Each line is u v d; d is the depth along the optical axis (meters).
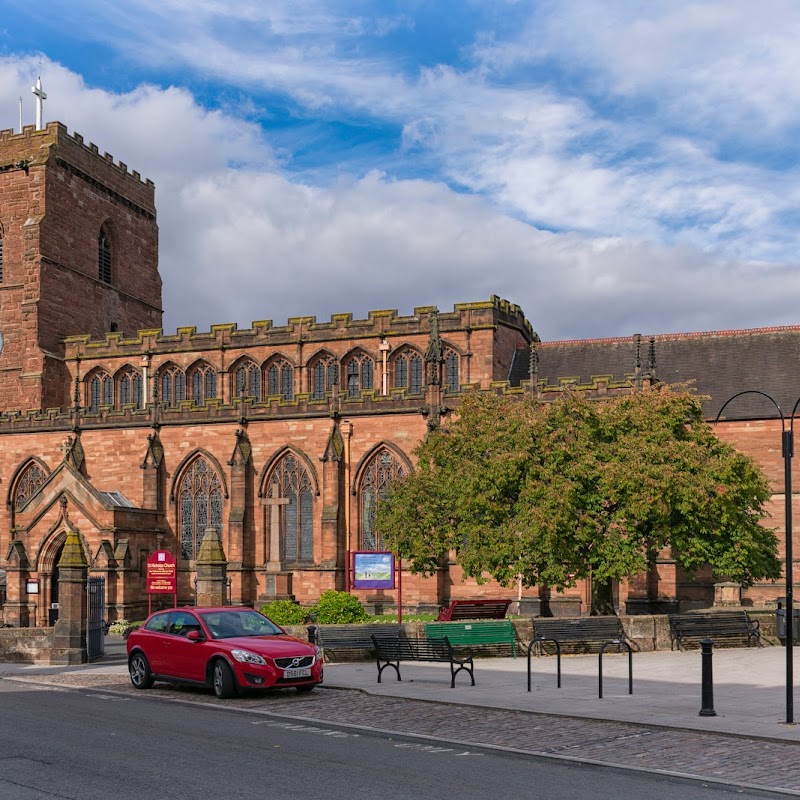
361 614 62.91
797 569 80.25
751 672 39.53
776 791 20.31
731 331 91.50
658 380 80.50
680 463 55.22
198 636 35.91
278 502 87.25
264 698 34.53
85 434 96.00
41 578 86.62
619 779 21.44
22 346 105.88
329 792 20.22
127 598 84.81
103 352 105.88
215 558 51.28
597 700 32.12
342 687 36.28
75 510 86.19
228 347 101.56
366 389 94.75
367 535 86.12
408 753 24.23
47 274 106.88
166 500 92.44
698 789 20.56
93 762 23.25
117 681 40.38
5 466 98.25
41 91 111.06
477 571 60.56
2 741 26.00
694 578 79.25
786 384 84.69
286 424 89.38
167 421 93.00
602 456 57.16
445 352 94.38
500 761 23.28
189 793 20.17
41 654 48.72
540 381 82.69
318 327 98.75
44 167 107.50
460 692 34.47
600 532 56.12
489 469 57.53
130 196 120.94
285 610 61.47
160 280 125.94
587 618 47.34
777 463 82.31
